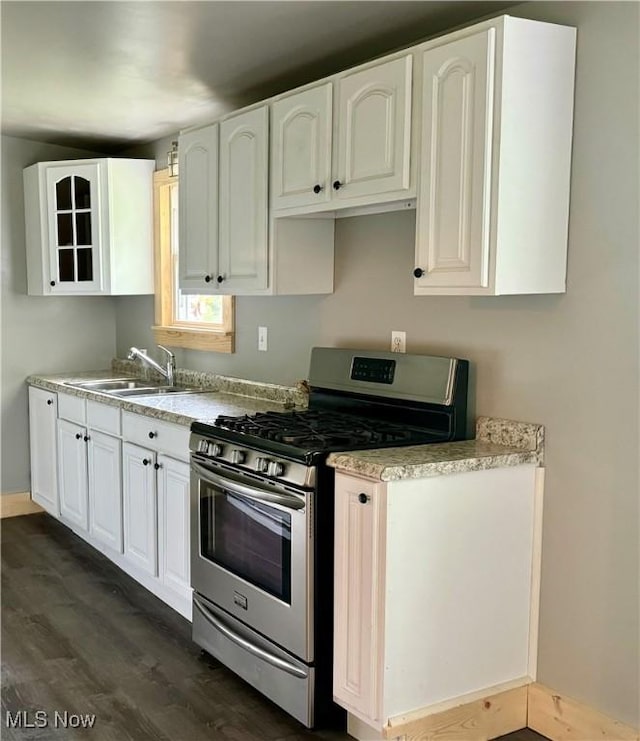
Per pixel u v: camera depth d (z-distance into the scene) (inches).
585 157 86.1
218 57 113.5
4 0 92.3
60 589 140.4
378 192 95.7
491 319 98.3
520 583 93.7
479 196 82.9
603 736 87.4
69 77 124.1
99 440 149.0
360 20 98.8
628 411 83.7
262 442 96.7
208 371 162.2
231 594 105.3
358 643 85.7
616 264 83.9
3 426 183.8
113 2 92.9
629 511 84.1
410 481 83.6
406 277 110.8
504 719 93.6
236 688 106.0
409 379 104.3
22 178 180.5
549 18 89.4
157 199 172.9
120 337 197.8
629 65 81.7
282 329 138.2
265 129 114.8
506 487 91.0
